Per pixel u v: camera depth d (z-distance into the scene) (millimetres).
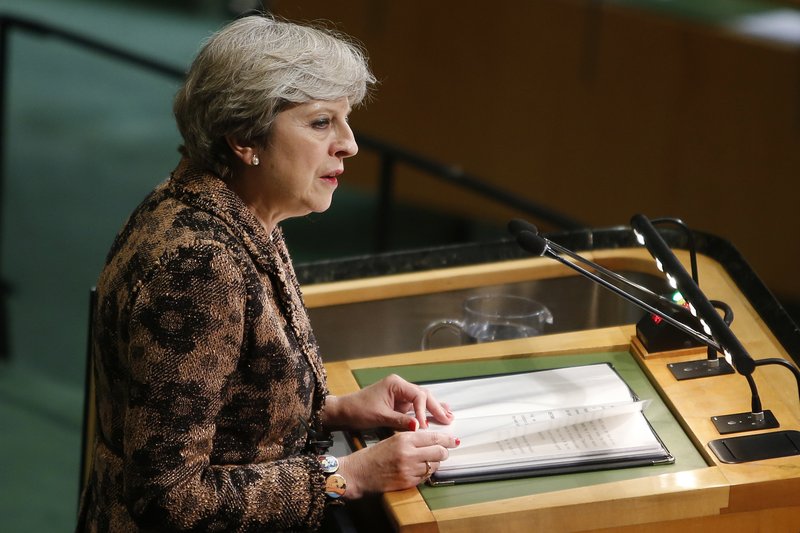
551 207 17078
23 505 11422
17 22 13969
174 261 5051
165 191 5414
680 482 5496
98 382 5617
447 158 17594
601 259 7965
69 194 20047
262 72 5184
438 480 5559
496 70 16906
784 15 17391
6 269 16859
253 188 5492
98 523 5656
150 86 26547
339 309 7551
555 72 16516
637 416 6023
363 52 5746
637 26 15789
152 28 30656
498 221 17453
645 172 16281
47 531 11031
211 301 5051
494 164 17297
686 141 15906
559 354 6820
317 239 18828
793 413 6047
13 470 12031
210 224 5219
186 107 5367
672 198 16219
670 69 15719
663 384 6359
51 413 13242
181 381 5016
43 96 25375
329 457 5602
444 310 7754
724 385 6332
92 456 6016
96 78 26844
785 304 16375
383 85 17703
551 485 5508
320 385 5801
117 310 5203
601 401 6199
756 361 5758
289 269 5977
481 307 7363
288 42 5305
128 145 22734
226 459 5465
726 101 15500
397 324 7680
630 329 7035
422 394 6094
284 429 5594
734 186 15750
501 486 5516
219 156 5391
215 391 5117
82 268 17094
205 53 5352
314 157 5391
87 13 31578
